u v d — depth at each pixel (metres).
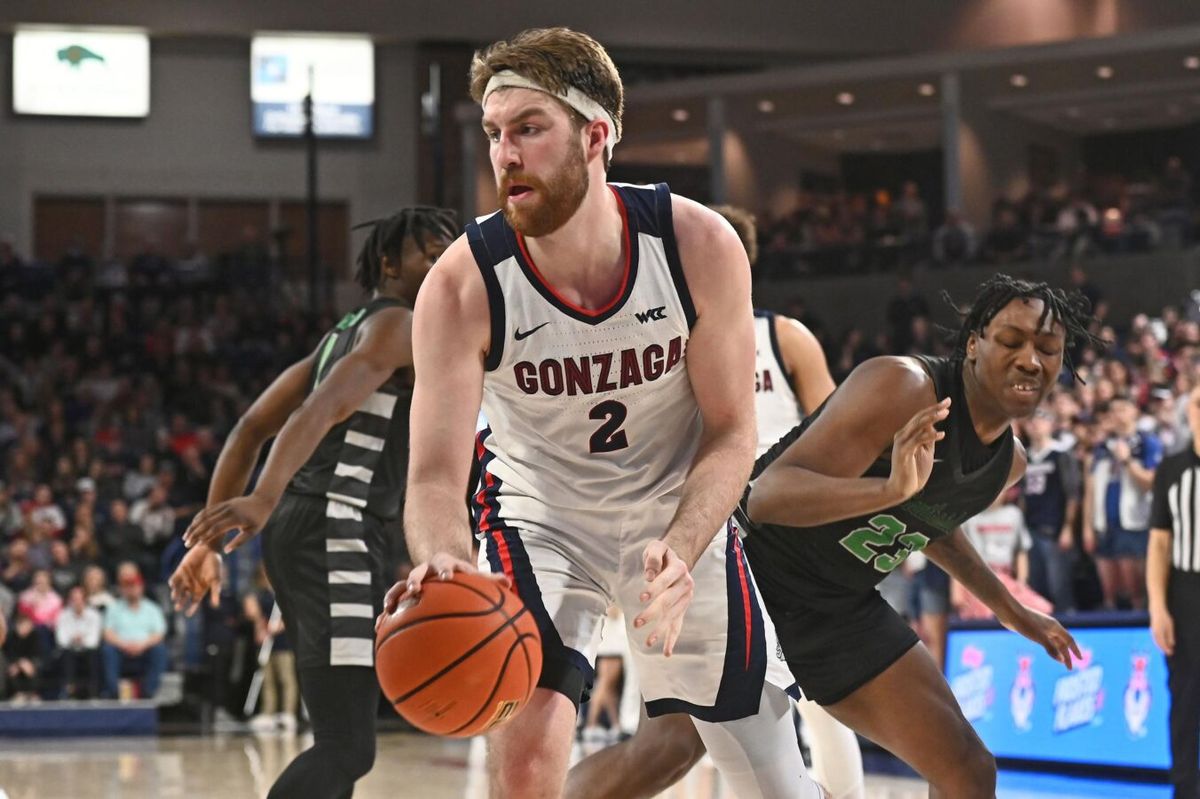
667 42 25.44
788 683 3.73
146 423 19.09
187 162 25.61
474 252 2.76
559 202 2.61
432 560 2.52
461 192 26.03
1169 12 24.05
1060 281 19.38
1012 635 8.34
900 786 7.27
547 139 2.59
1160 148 26.06
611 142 2.71
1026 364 3.28
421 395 2.75
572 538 3.04
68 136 25.36
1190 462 5.86
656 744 3.65
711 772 8.12
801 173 26.45
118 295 22.61
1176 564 5.89
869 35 25.70
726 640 3.19
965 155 23.31
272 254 24.62
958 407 3.38
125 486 16.48
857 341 18.75
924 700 3.46
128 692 13.13
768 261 21.50
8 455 17.34
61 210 25.44
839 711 3.61
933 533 3.51
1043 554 10.33
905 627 3.57
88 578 13.30
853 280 20.77
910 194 22.48
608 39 25.38
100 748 10.97
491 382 2.91
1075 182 24.11
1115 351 15.82
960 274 19.84
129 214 25.61
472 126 25.05
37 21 24.91
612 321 2.77
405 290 4.04
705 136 25.78
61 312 21.55
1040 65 22.42
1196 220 19.61
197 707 13.40
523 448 3.04
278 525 3.87
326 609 3.76
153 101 25.59
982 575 3.76
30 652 12.96
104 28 25.08
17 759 9.93
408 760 9.47
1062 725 7.92
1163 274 18.78
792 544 3.54
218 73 25.66
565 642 2.92
